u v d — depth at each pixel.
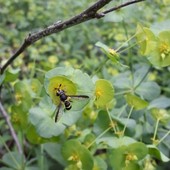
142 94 0.18
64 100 0.12
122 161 0.14
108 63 0.26
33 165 0.20
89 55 0.33
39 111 0.14
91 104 0.17
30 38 0.13
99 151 0.20
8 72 0.15
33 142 0.16
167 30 0.14
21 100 0.16
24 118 0.16
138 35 0.15
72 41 0.32
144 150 0.13
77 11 0.35
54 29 0.13
